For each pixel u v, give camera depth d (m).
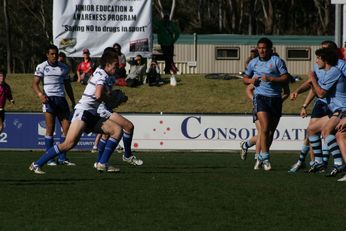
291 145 59.69
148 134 60.12
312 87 38.62
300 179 35.72
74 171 39.12
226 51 117.50
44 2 171.12
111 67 35.84
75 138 36.91
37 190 31.42
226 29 167.62
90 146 59.38
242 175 37.44
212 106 76.81
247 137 60.00
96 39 79.12
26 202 28.45
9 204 28.00
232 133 60.00
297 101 76.88
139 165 43.41
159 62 97.50
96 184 33.38
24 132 60.22
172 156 54.09
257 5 174.38
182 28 176.25
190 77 83.56
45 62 42.69
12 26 172.38
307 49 118.62
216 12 191.88
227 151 59.94
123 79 79.06
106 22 79.06
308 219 25.69
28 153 56.78
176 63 113.00
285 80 39.03
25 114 60.22
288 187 32.75
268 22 164.38
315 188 32.47
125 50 79.50
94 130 37.62
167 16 84.75
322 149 39.81
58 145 37.22
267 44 39.00
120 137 38.16
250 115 59.91
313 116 38.53
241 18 169.00
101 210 26.95
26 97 77.56
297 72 118.94
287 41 118.56
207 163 46.22
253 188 32.41
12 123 60.19
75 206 27.69
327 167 41.28
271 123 40.03
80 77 78.19
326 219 25.70
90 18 78.88
